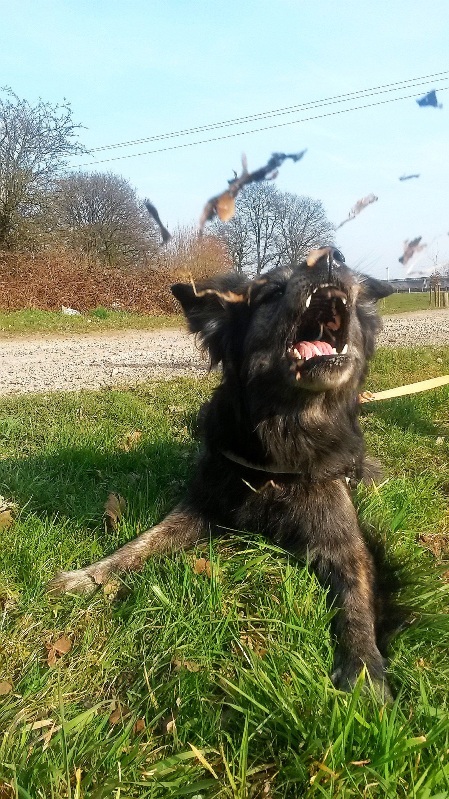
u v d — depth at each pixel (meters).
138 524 0.77
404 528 0.78
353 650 0.54
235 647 0.53
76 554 0.70
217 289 0.75
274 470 0.70
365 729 0.41
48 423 1.33
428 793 0.37
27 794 0.37
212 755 0.43
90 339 3.86
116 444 1.15
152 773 0.40
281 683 0.47
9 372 2.33
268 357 0.69
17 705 0.47
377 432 1.24
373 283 0.80
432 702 0.46
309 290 0.65
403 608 0.61
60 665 0.51
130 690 0.49
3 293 4.67
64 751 0.41
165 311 5.41
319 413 0.71
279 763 0.41
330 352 0.70
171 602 0.58
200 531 0.74
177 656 0.52
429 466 1.02
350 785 0.39
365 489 0.86
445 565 0.65
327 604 0.62
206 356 0.82
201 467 0.77
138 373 2.28
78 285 5.11
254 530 0.73
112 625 0.57
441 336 3.57
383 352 2.48
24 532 0.72
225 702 0.46
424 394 1.54
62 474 0.96
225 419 0.75
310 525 0.69
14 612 0.59
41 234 5.48
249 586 0.62
